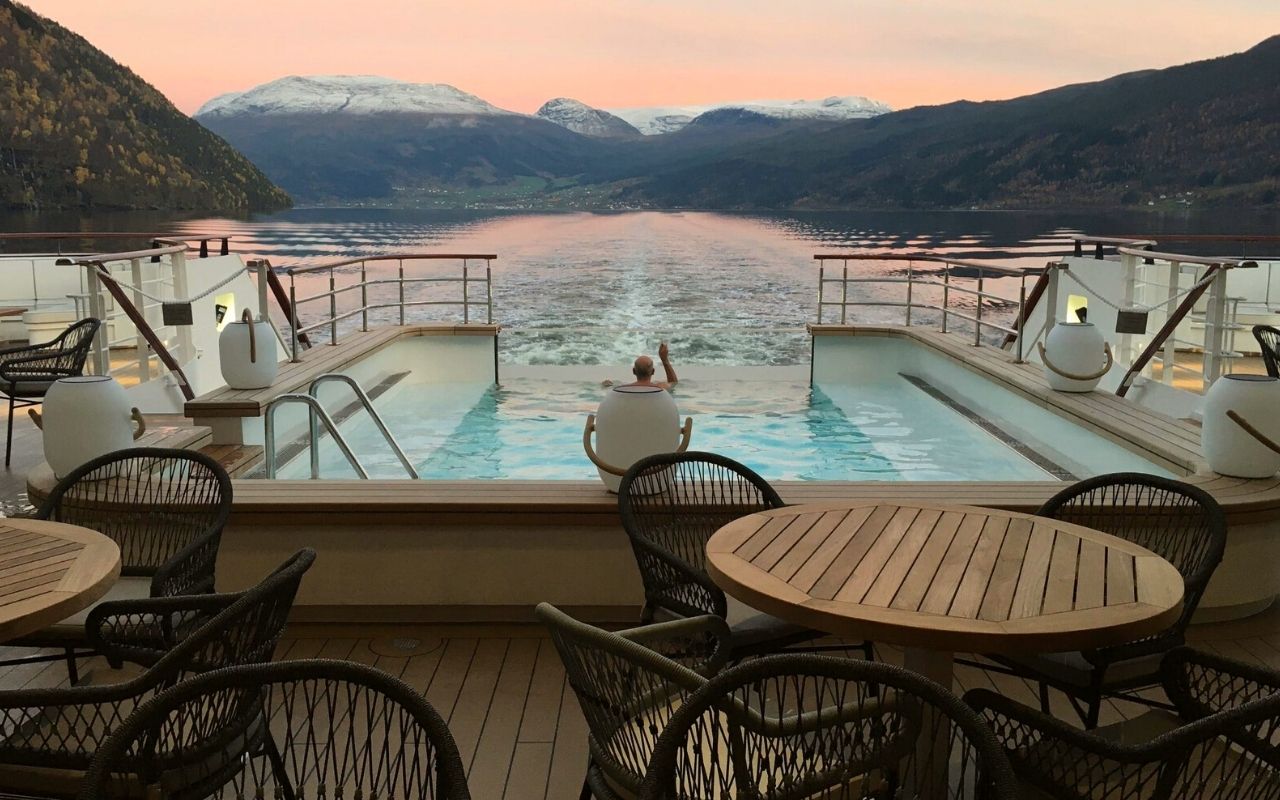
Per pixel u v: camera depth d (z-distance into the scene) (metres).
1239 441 3.82
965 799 2.32
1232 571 3.62
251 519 3.60
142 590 2.88
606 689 1.79
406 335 9.23
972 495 3.72
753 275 34.91
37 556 2.37
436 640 3.57
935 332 9.11
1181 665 1.99
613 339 18.73
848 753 1.78
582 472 6.14
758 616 2.67
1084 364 6.04
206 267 9.05
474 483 3.92
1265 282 10.73
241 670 1.52
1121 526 3.48
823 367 9.47
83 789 1.39
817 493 3.75
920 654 2.27
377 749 2.64
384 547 3.64
